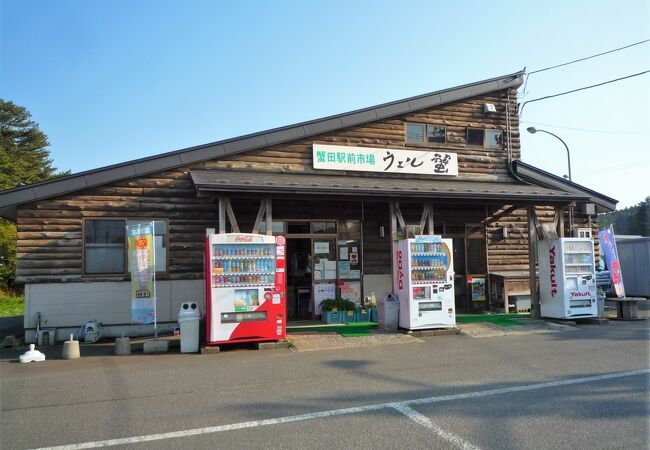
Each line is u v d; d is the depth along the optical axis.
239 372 6.58
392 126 12.22
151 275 8.69
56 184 9.58
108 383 6.05
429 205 10.51
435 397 5.16
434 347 8.30
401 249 9.99
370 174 11.81
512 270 13.59
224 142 10.73
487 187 11.41
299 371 6.57
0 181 31.17
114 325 9.92
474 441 3.90
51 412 4.87
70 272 9.72
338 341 8.95
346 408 4.82
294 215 11.63
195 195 10.57
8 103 38.22
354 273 12.02
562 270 10.84
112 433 4.24
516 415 4.54
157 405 5.05
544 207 14.26
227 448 3.85
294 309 11.70
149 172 10.22
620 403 4.87
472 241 13.38
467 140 13.01
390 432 4.13
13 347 9.19
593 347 7.96
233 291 8.43
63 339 9.62
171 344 8.82
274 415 4.65
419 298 9.69
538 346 8.18
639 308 13.92
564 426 4.22
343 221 12.03
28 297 9.51
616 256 12.10
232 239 8.47
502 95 13.51
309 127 11.33
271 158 11.18
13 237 25.08
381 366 6.82
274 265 8.70
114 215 10.03
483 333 9.67
